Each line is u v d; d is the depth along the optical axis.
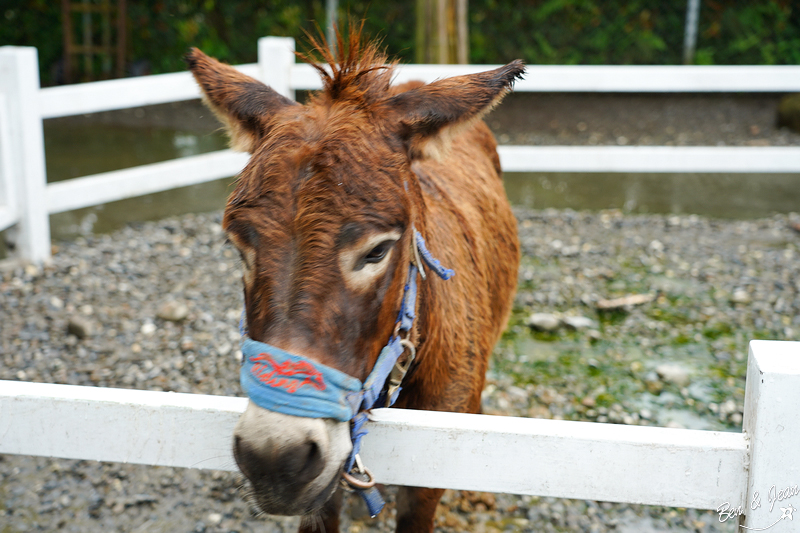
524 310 4.34
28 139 4.48
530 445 1.45
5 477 2.79
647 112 10.19
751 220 6.12
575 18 11.89
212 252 5.15
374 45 1.79
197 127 9.79
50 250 4.96
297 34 12.34
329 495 1.38
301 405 1.27
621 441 1.42
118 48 12.02
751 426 1.38
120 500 2.68
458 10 7.82
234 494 2.73
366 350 1.43
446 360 1.94
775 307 4.33
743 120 9.65
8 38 12.34
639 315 4.27
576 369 3.66
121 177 5.02
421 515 2.02
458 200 2.41
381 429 1.50
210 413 1.52
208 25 12.48
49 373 3.45
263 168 1.33
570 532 2.57
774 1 11.40
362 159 1.34
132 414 1.55
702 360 3.75
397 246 1.46
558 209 6.52
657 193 7.11
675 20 11.68
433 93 1.54
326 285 1.29
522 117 10.12
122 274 4.69
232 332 3.91
